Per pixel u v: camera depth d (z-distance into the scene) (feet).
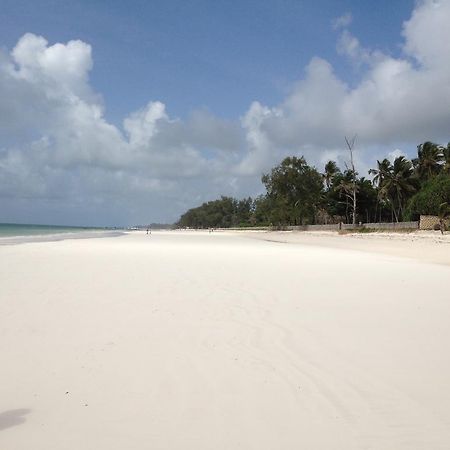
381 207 283.79
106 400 14.70
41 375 16.89
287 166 306.76
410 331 23.11
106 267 51.29
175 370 17.39
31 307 28.35
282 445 11.91
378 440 12.16
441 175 199.21
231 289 35.78
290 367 17.72
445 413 13.70
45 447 11.82
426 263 63.52
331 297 32.68
